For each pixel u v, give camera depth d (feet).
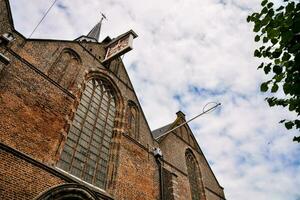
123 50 52.16
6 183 27.89
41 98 37.45
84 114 45.42
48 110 37.58
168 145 64.23
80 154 40.73
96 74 52.54
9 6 38.83
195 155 73.82
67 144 39.11
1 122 30.66
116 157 46.29
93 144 44.34
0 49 34.86
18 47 38.40
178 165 62.59
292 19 15.43
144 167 50.44
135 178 46.62
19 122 32.65
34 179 30.78
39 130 34.73
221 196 74.28
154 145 58.03
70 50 48.73
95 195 36.65
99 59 55.01
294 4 15.79
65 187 33.22
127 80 61.05
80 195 34.94
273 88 16.71
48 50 43.60
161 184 51.26
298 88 15.48
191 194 62.34
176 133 72.28
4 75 33.71
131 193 43.83
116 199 40.65
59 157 36.37
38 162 32.04
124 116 53.47
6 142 30.04
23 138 32.17
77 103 44.29
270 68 16.96
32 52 40.34
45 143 34.71
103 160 44.70
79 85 46.14
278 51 16.60
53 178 33.04
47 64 42.06
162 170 54.49
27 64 38.01
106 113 51.08
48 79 40.27
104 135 47.83
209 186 72.18
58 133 37.45
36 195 30.01
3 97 32.22
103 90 53.36
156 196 48.67
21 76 36.14
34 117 34.94
